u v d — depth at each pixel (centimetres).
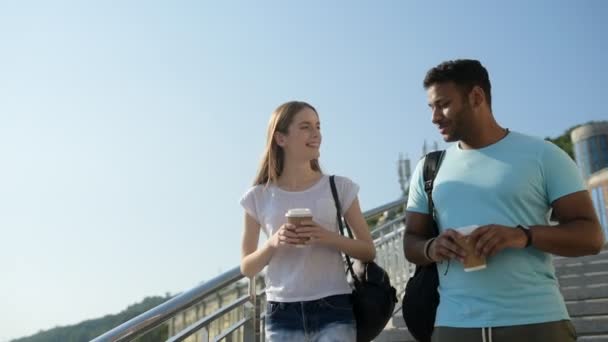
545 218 198
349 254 229
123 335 200
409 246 220
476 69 209
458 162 211
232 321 290
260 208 249
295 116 246
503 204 194
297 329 224
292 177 247
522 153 199
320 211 237
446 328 196
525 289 185
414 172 233
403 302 221
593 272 557
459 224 200
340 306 225
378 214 558
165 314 222
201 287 246
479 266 183
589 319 422
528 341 180
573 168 196
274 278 235
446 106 207
